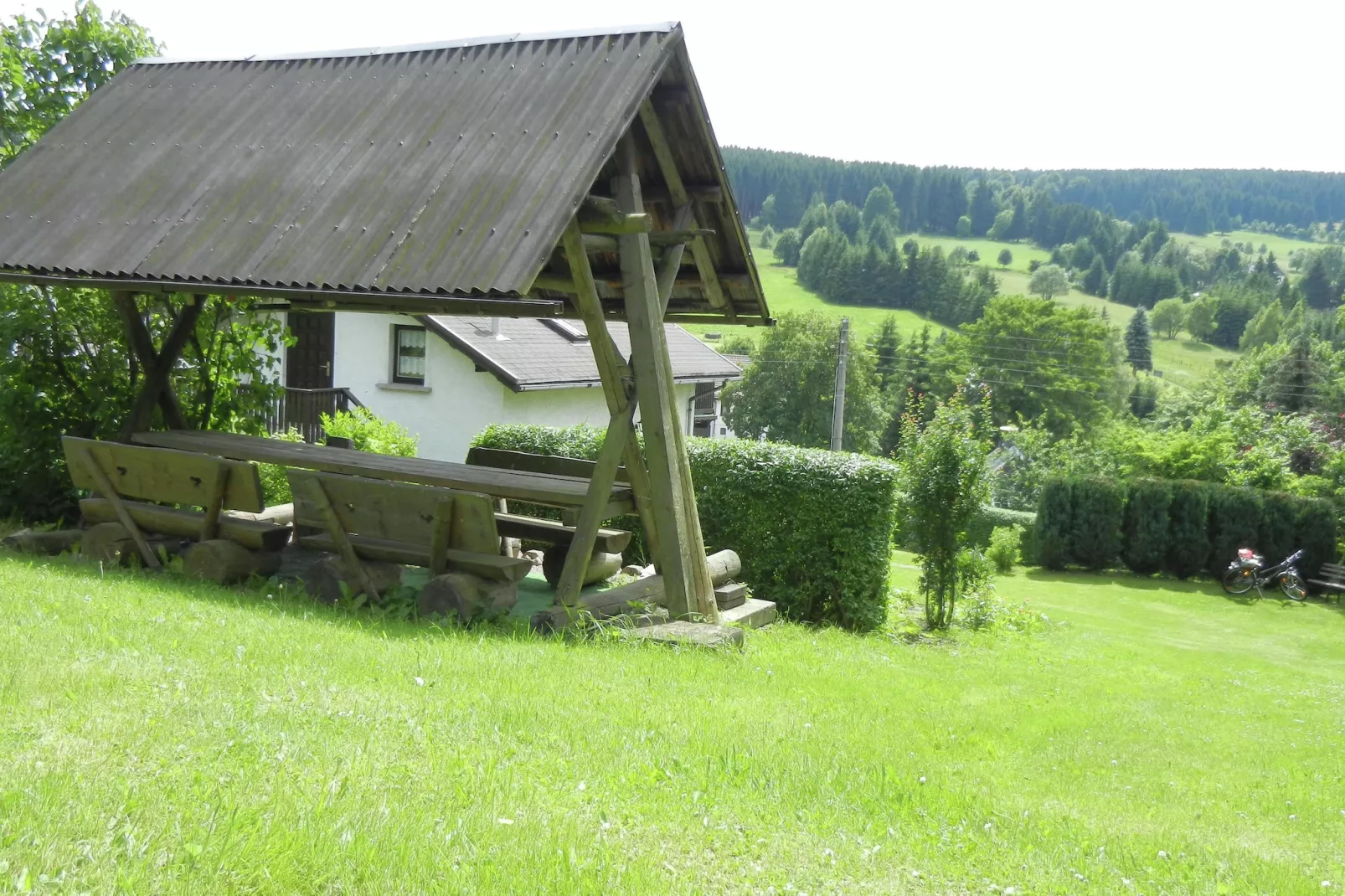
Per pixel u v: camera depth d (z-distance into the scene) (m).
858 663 11.02
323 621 8.34
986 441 17.56
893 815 5.33
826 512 14.88
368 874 3.55
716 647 9.42
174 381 13.73
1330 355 64.75
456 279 8.60
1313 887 5.29
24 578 8.43
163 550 10.70
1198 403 62.31
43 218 10.91
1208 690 14.41
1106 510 33.47
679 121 10.54
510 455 12.62
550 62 10.50
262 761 4.43
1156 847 5.59
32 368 12.89
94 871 3.25
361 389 27.64
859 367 60.00
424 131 10.40
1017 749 7.86
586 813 4.55
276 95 11.77
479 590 9.56
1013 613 20.20
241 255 9.69
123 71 12.96
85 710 4.77
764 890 4.08
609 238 9.96
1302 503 32.25
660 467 10.02
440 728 5.41
